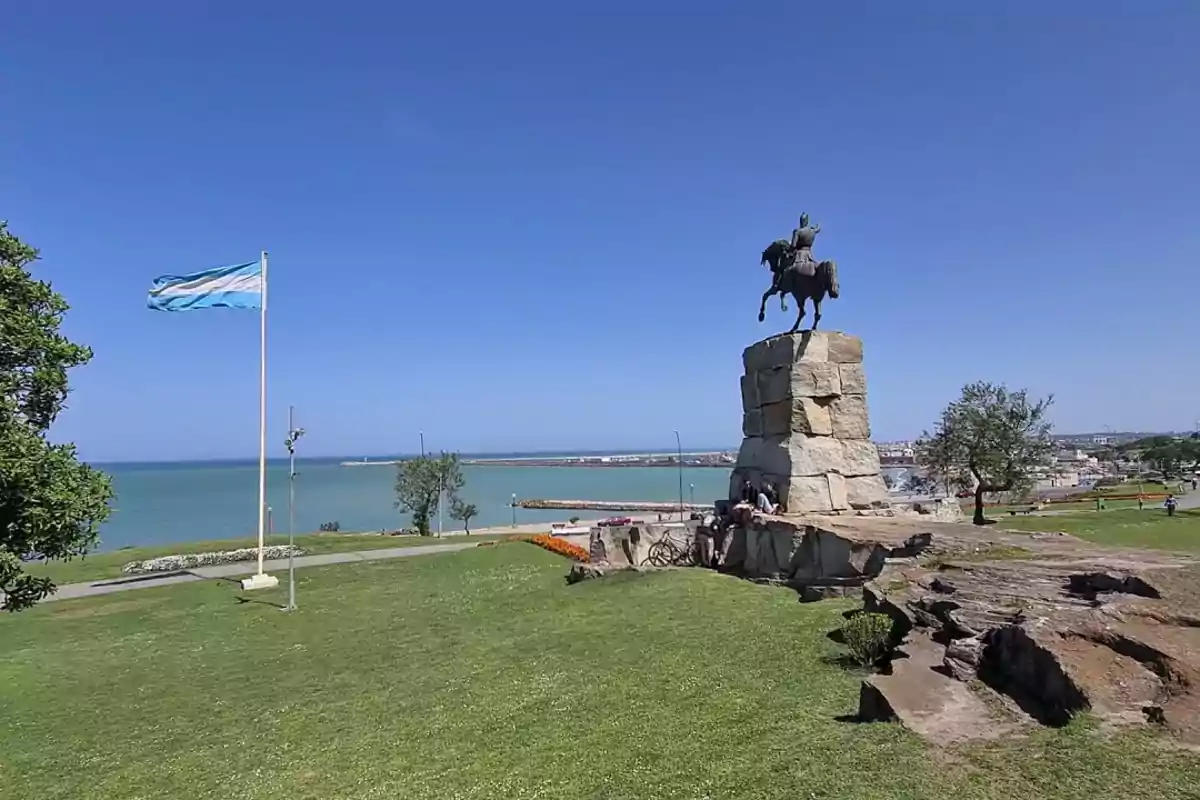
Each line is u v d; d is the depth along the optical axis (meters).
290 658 19.22
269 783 10.56
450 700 13.49
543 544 38.94
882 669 11.37
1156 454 101.56
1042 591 11.51
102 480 17.45
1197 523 36.50
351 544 48.31
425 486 65.38
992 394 42.00
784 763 8.26
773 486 24.05
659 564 25.14
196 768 11.76
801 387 23.88
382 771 10.37
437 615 22.88
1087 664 8.52
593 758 9.52
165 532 78.00
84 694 17.33
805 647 13.28
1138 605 9.48
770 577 21.20
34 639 23.62
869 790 7.19
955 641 10.11
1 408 15.45
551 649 16.20
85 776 12.03
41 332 16.50
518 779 9.20
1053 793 6.70
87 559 42.66
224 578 34.88
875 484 24.05
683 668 13.10
